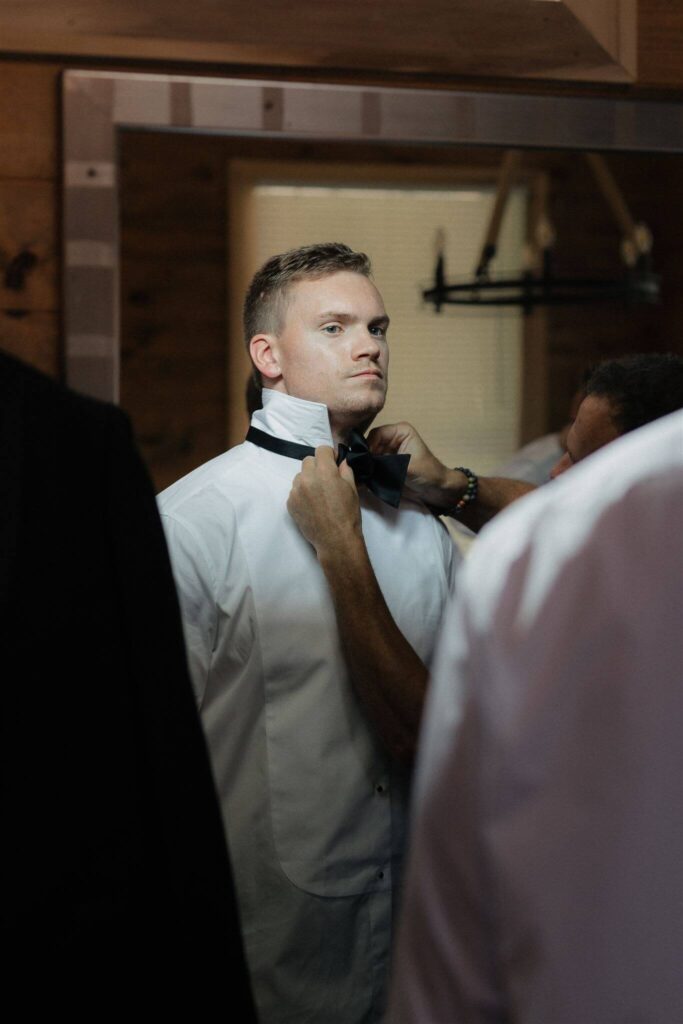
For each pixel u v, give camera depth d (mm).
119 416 998
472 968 585
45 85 1720
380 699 1460
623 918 537
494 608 573
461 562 1768
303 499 1500
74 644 941
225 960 978
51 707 923
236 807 1522
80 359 1722
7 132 1715
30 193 1726
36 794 912
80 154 1714
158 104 1727
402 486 1595
